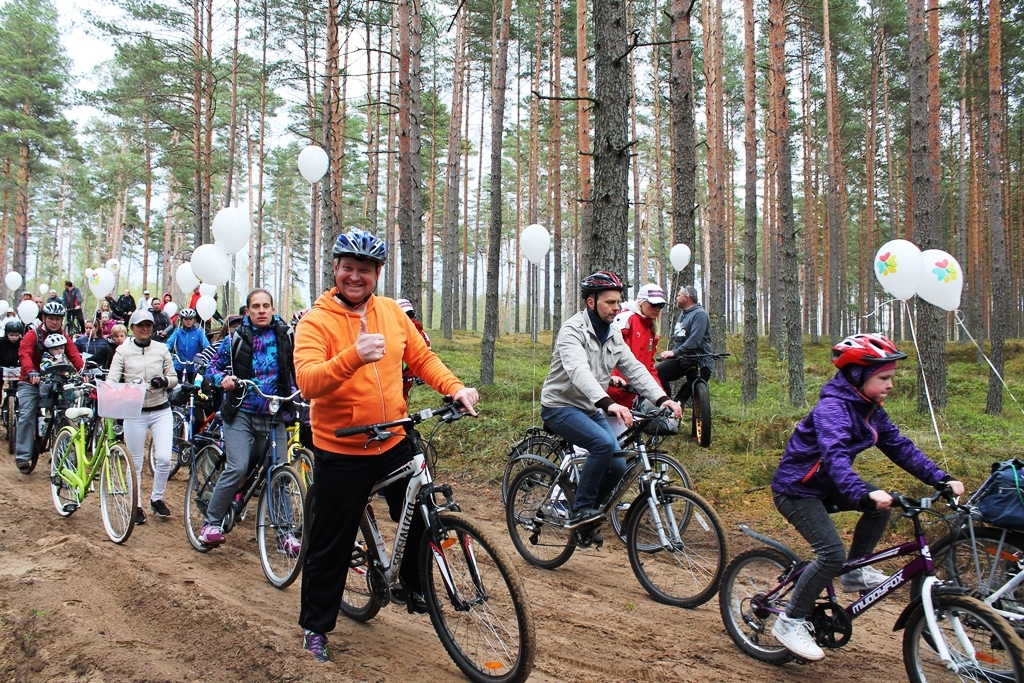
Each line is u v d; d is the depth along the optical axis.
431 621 4.05
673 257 11.43
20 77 31.42
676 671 3.86
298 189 46.25
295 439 6.41
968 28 24.27
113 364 6.63
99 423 6.44
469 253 51.06
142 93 25.72
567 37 24.98
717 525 4.61
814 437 3.77
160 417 6.86
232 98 28.39
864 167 34.34
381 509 4.44
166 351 6.91
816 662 4.01
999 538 3.65
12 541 6.08
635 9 24.83
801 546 5.91
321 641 3.82
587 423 5.05
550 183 29.94
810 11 25.05
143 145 37.25
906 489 6.87
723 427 10.01
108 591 4.95
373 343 3.14
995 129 15.18
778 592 3.92
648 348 6.96
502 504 7.65
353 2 19.59
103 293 13.90
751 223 14.01
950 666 3.27
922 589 3.42
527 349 23.83
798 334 13.27
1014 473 3.54
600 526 5.29
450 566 3.72
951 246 34.16
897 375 18.11
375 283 3.74
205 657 3.91
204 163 25.05
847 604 4.16
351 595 4.48
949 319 34.44
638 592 5.09
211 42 24.42
